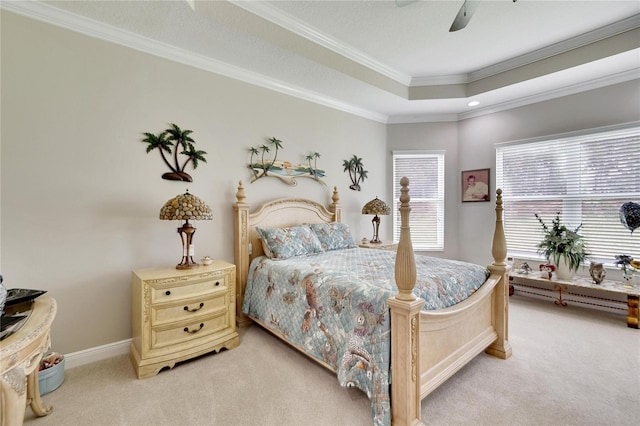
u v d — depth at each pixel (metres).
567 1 2.47
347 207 4.35
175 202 2.29
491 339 2.31
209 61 2.93
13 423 1.03
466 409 1.74
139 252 2.56
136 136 2.54
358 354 1.72
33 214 2.12
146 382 2.04
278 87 3.50
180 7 2.19
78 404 1.80
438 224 4.82
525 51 3.33
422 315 1.63
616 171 3.38
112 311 2.43
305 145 3.81
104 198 2.39
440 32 2.92
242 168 3.23
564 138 3.74
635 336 2.74
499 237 2.44
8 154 2.04
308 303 2.19
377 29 2.86
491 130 4.38
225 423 1.64
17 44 2.07
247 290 2.98
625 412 1.70
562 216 3.79
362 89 3.71
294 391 1.93
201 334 2.37
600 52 2.95
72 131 2.26
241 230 3.06
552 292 3.82
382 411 1.54
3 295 1.15
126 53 2.49
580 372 2.13
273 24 2.66
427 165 4.84
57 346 2.20
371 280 2.01
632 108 3.25
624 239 3.35
